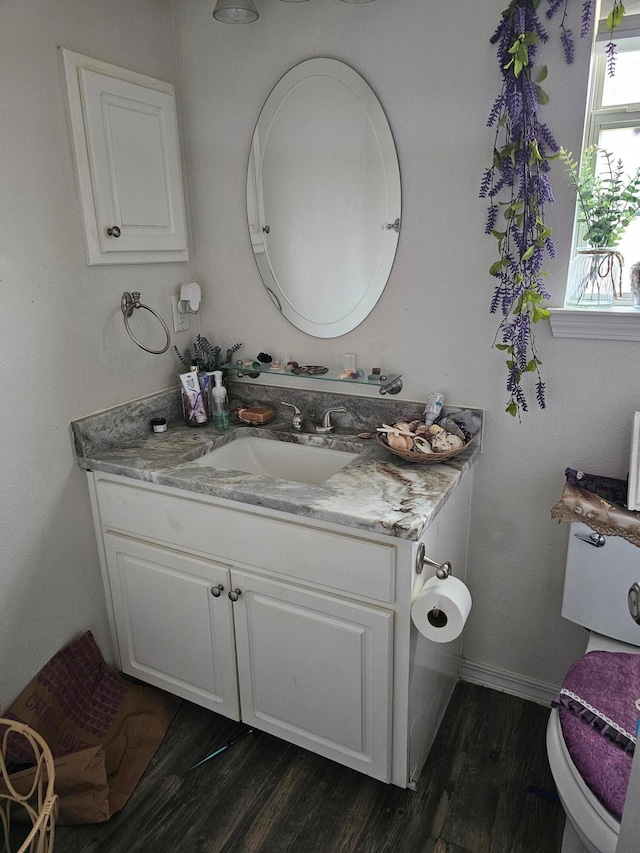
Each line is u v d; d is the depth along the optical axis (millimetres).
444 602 1263
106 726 1688
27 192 1433
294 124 1686
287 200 1755
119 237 1646
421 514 1284
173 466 1583
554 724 1224
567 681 1278
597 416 1532
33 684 1600
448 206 1555
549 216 1465
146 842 1425
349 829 1443
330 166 1670
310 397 1876
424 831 1435
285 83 1665
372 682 1403
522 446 1638
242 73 1715
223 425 1863
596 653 1346
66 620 1705
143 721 1717
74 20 1485
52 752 1559
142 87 1660
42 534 1601
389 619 1323
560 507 1430
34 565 1591
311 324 1827
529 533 1695
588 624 1479
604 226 1417
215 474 1530
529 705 1805
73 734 1627
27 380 1501
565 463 1601
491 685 1878
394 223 1630
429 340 1675
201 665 1669
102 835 1442
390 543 1284
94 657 1760
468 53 1441
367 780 1576
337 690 1462
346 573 1352
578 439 1568
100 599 1810
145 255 1757
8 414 1469
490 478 1702
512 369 1479
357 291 1729
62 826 1470
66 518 1663
